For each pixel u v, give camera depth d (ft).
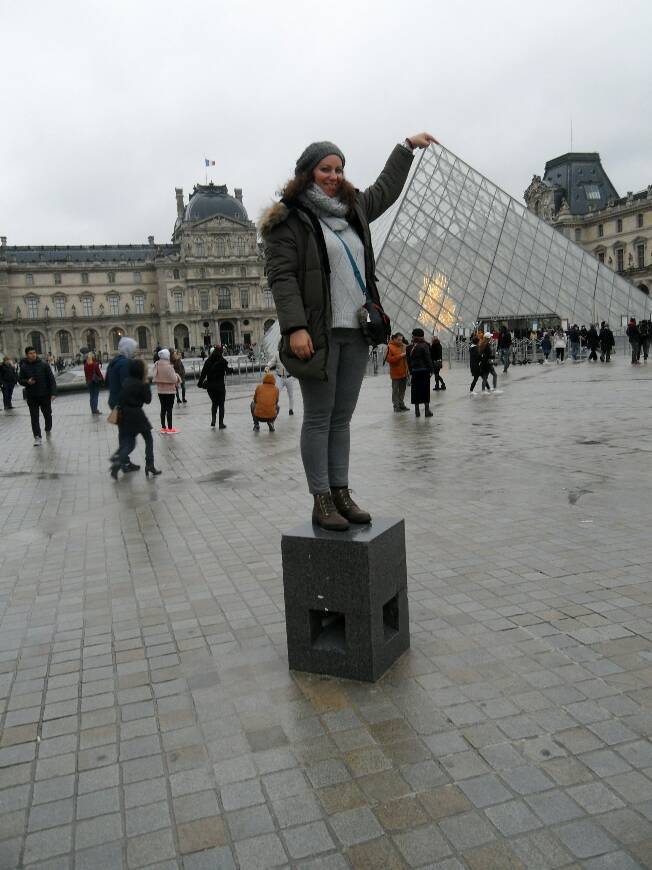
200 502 31.94
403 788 10.55
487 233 157.48
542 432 47.16
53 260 432.25
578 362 131.64
